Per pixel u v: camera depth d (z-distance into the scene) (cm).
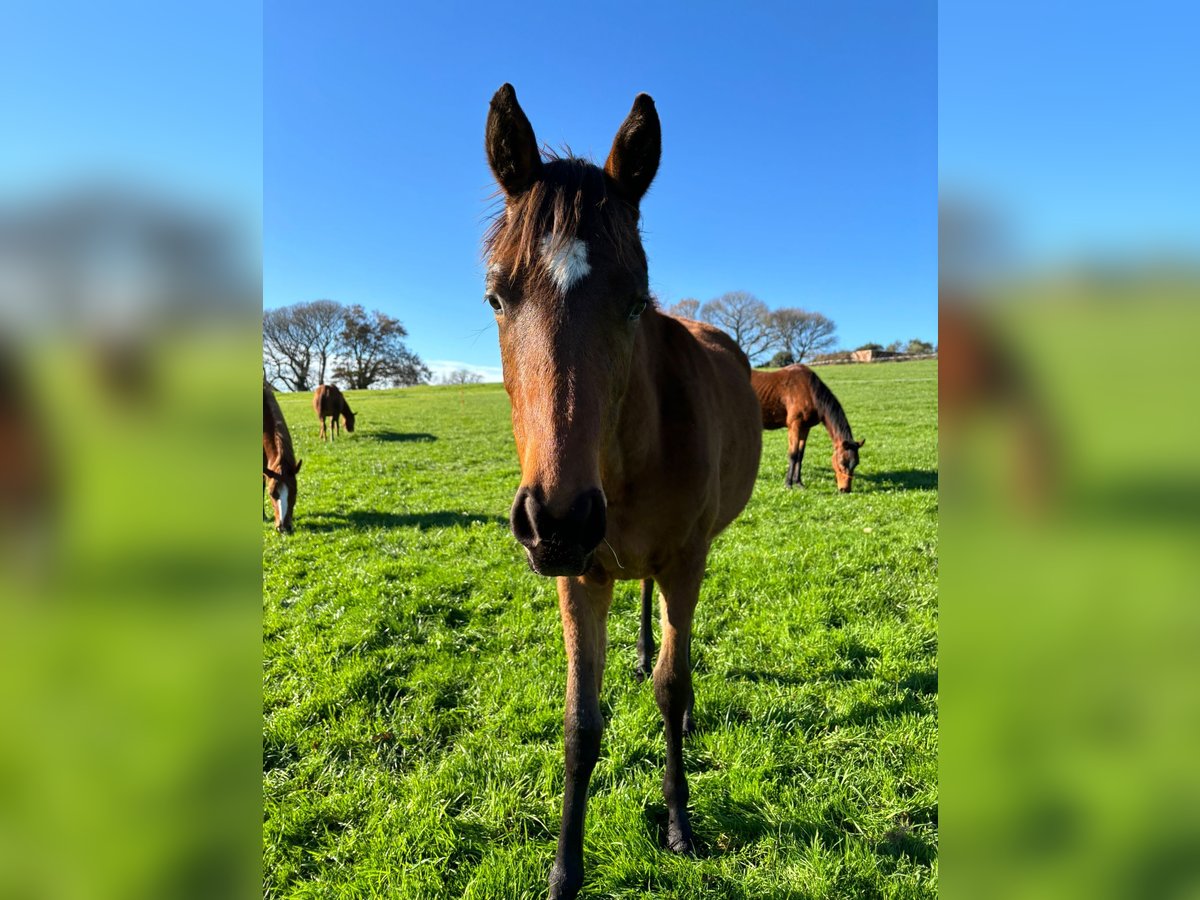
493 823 268
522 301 185
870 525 719
